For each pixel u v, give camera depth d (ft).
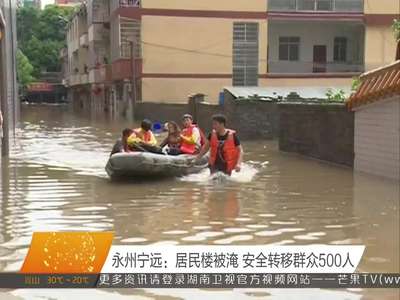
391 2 115.55
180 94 111.24
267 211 28.09
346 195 32.58
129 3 109.50
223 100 82.99
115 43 118.93
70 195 32.60
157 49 110.11
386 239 22.66
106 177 39.50
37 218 26.53
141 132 40.50
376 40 115.96
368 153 41.42
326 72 116.88
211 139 38.19
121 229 24.25
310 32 120.26
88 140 70.79
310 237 22.95
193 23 110.63
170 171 38.14
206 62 111.75
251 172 41.88
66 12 249.14
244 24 112.57
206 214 27.35
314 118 50.19
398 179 37.73
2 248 21.33
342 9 114.93
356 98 41.75
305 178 39.11
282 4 113.39
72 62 211.20
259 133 70.33
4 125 52.90
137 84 112.47
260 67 113.39
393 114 37.99
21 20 244.22
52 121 117.50
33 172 42.22
